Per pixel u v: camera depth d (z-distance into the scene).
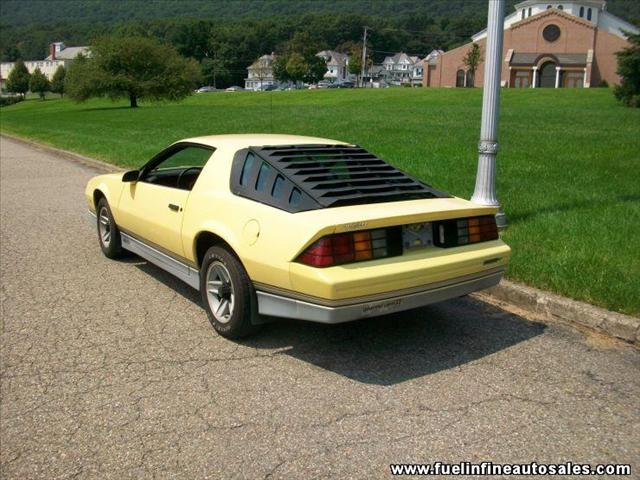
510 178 10.90
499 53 6.73
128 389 3.93
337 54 155.75
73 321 5.08
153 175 6.05
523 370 4.20
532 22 74.44
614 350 4.52
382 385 3.98
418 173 11.34
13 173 14.62
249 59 143.25
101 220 6.94
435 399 3.80
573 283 5.39
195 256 4.99
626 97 32.06
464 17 171.38
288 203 4.25
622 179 10.66
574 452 3.26
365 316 3.97
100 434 3.43
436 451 3.27
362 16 172.50
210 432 3.44
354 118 25.19
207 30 143.38
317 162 4.71
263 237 4.18
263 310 4.33
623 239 6.73
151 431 3.46
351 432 3.44
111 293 5.80
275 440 3.37
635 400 3.79
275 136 5.59
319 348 4.55
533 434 3.42
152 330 4.90
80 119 37.88
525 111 28.83
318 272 3.83
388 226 4.03
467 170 11.62
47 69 185.88
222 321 4.68
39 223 8.93
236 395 3.85
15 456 3.24
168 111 42.59
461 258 4.30
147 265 6.74
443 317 5.21
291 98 55.09
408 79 159.12
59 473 3.10
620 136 17.16
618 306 4.96
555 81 74.19
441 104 37.22
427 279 4.14
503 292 5.58
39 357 4.40
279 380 4.05
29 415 3.63
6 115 55.22
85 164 16.41
